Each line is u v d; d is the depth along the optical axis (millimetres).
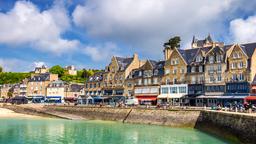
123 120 84375
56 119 92562
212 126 60875
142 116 80500
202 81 91875
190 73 95062
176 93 97188
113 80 119312
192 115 70625
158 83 103500
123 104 94188
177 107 77375
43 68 187500
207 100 88750
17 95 163875
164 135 58781
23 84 167000
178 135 58406
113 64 120500
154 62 110688
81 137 56938
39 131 64625
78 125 76125
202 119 67688
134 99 101125
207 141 51219
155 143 50625
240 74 83812
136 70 113688
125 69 115500
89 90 128375
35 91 159375
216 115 59375
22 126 73062
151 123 77875
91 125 76188
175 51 100125
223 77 87188
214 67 89625
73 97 147625
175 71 99188
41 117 98875
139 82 109500
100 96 121938
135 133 61625
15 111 112000
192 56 98688
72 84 155000
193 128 69062
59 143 50812
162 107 79438
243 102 80000
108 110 89750
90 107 95125
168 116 75188
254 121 42625
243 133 45938
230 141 50500
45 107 108562
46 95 155000
